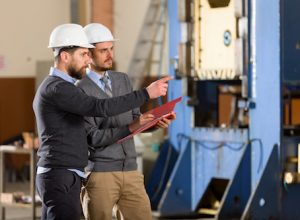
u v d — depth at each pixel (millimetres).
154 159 11008
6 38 16422
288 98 9297
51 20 16891
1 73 16406
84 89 5852
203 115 10367
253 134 9461
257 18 9422
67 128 5285
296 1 9305
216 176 9914
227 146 9773
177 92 10422
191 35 10195
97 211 5809
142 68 16391
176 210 10117
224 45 9812
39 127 5355
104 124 5832
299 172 9086
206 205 10305
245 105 9516
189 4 10180
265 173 9148
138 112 6094
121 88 6051
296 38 9305
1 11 16344
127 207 5941
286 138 9219
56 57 5383
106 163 5805
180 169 10164
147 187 10500
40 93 5301
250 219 9008
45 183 5285
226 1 9789
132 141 5961
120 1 16641
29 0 16641
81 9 16844
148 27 16281
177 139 10438
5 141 14836
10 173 15508
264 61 9344
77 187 5344
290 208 9242
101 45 5883
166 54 16016
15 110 16562
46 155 5285
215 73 9914
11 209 11219
